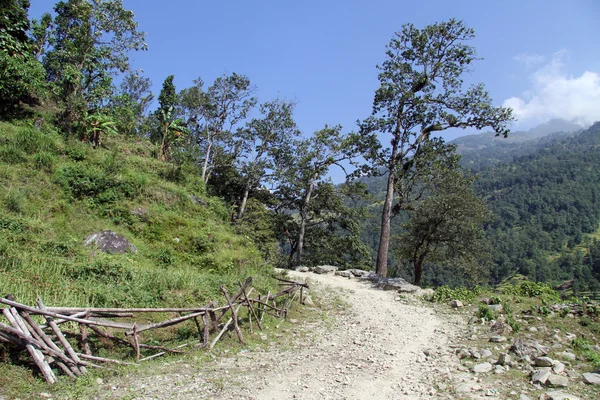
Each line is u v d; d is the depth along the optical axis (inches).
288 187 1365.7
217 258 595.5
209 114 1389.0
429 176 933.2
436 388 240.2
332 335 383.9
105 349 257.6
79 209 586.9
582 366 272.7
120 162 755.4
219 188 1464.1
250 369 263.9
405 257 1067.3
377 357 311.6
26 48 850.8
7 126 707.4
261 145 1385.3
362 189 1272.1
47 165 625.9
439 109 930.1
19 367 205.3
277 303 472.4
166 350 274.1
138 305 343.3
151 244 596.1
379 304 548.1
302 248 1374.3
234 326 334.6
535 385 235.6
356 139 941.2
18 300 280.5
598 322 396.2
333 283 692.1
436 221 898.1
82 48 927.0
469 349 323.9
